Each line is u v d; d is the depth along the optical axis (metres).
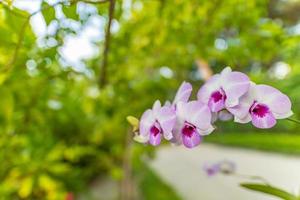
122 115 0.96
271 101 0.29
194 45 0.85
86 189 1.66
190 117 0.30
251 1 0.76
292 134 3.32
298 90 1.17
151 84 0.98
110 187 2.19
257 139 4.24
